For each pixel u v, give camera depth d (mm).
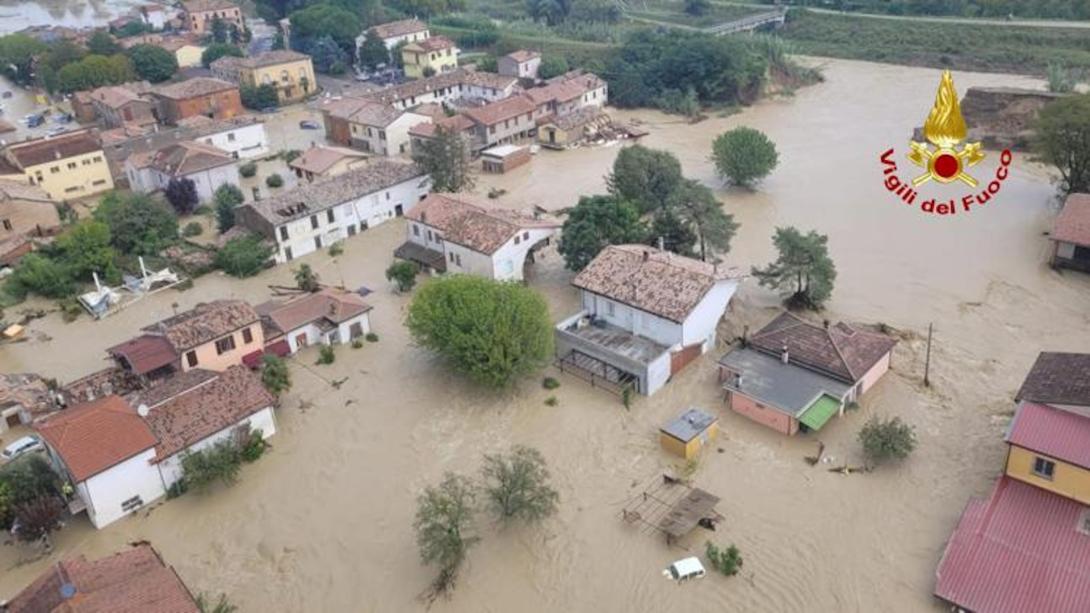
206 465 47375
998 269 69312
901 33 155000
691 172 99000
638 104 131625
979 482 45094
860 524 42938
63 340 67938
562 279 71000
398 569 42562
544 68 139750
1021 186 86875
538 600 40125
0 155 99438
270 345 60438
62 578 34062
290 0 192875
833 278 63344
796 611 38344
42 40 172750
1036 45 140500
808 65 149500
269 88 136500
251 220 80062
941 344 58656
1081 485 39250
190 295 73938
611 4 184000
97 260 76188
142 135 110625
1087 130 75188
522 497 42969
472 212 71938
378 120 110812
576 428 51625
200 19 188125
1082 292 65000
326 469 50000
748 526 43281
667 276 57875
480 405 54531
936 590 37594
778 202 87062
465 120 110688
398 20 180625
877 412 51250
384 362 60219
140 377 55250
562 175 100688
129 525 46344
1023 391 44594
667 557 41719
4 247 80312
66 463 44531
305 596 41688
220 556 44438
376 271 75938
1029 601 35875
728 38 135750
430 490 43250
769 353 54188
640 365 53438
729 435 50094
